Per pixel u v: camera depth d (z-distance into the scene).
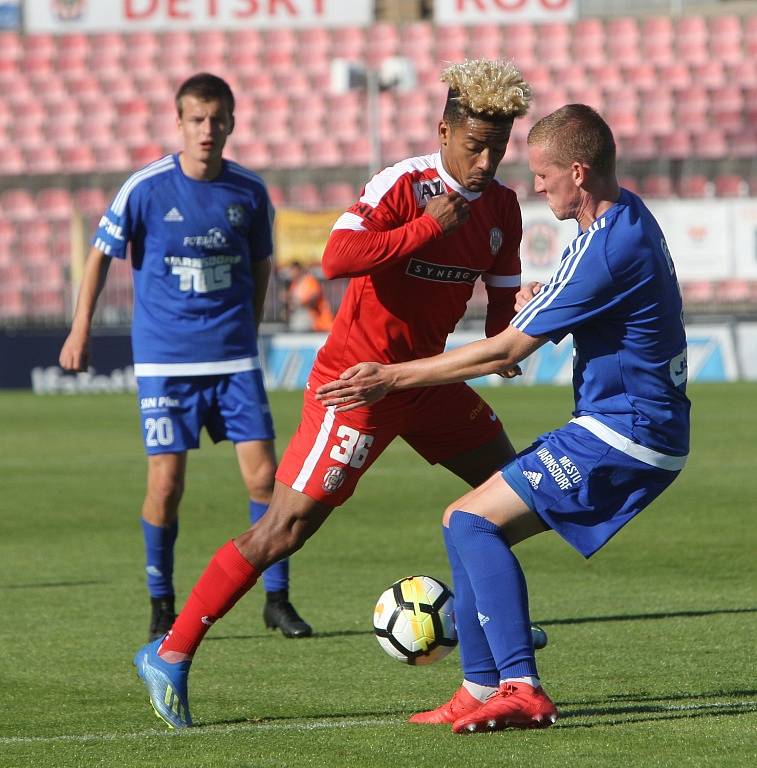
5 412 65.12
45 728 15.95
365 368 15.12
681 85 102.94
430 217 15.97
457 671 19.19
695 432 53.00
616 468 15.12
